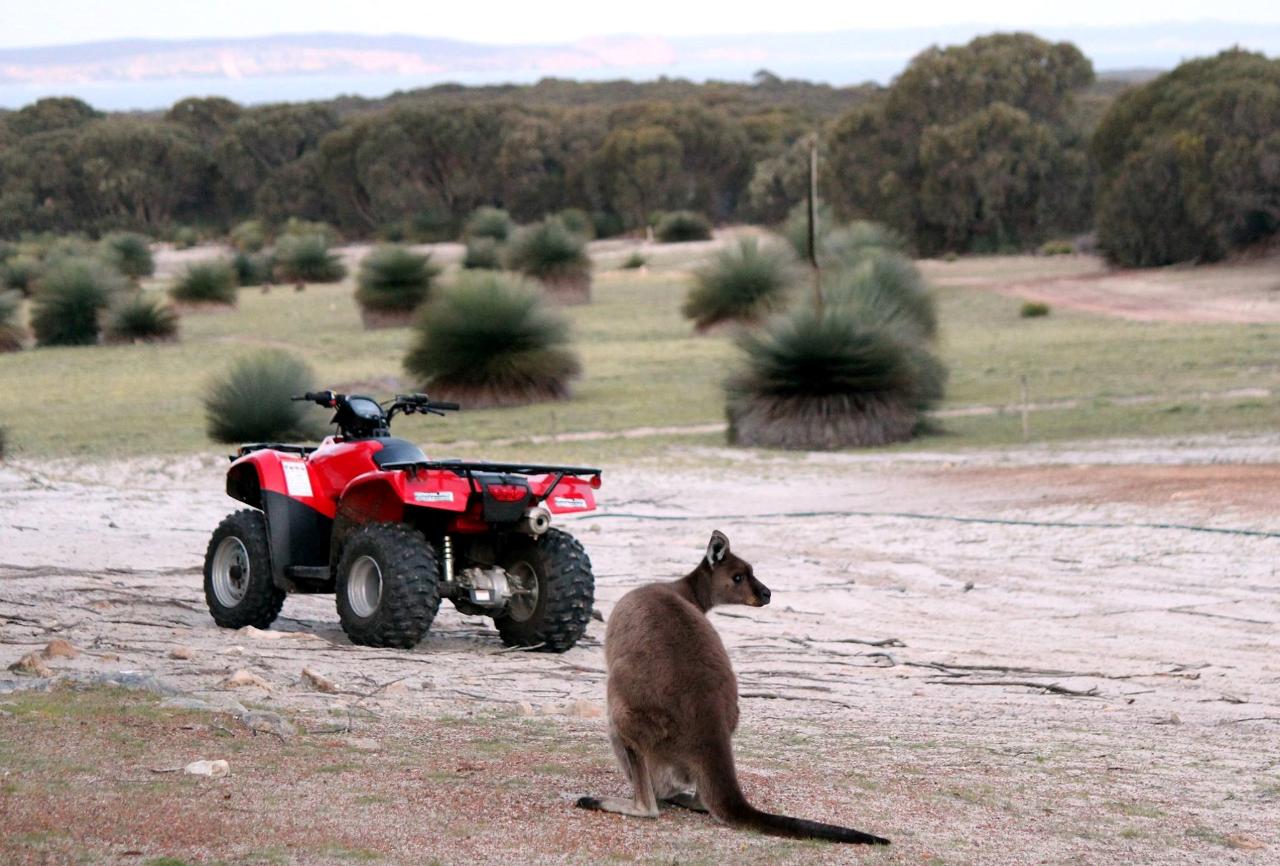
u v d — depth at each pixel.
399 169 177.88
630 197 169.50
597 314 77.38
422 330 45.97
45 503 23.66
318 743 7.07
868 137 124.44
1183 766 7.89
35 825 5.10
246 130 197.88
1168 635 13.50
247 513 13.09
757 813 5.55
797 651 12.51
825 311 37.47
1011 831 6.12
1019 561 18.39
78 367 58.06
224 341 68.56
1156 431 33.34
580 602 12.02
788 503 25.31
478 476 11.67
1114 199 92.06
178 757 6.39
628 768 5.91
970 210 116.75
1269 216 86.56
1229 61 97.81
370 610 11.88
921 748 8.15
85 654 9.91
